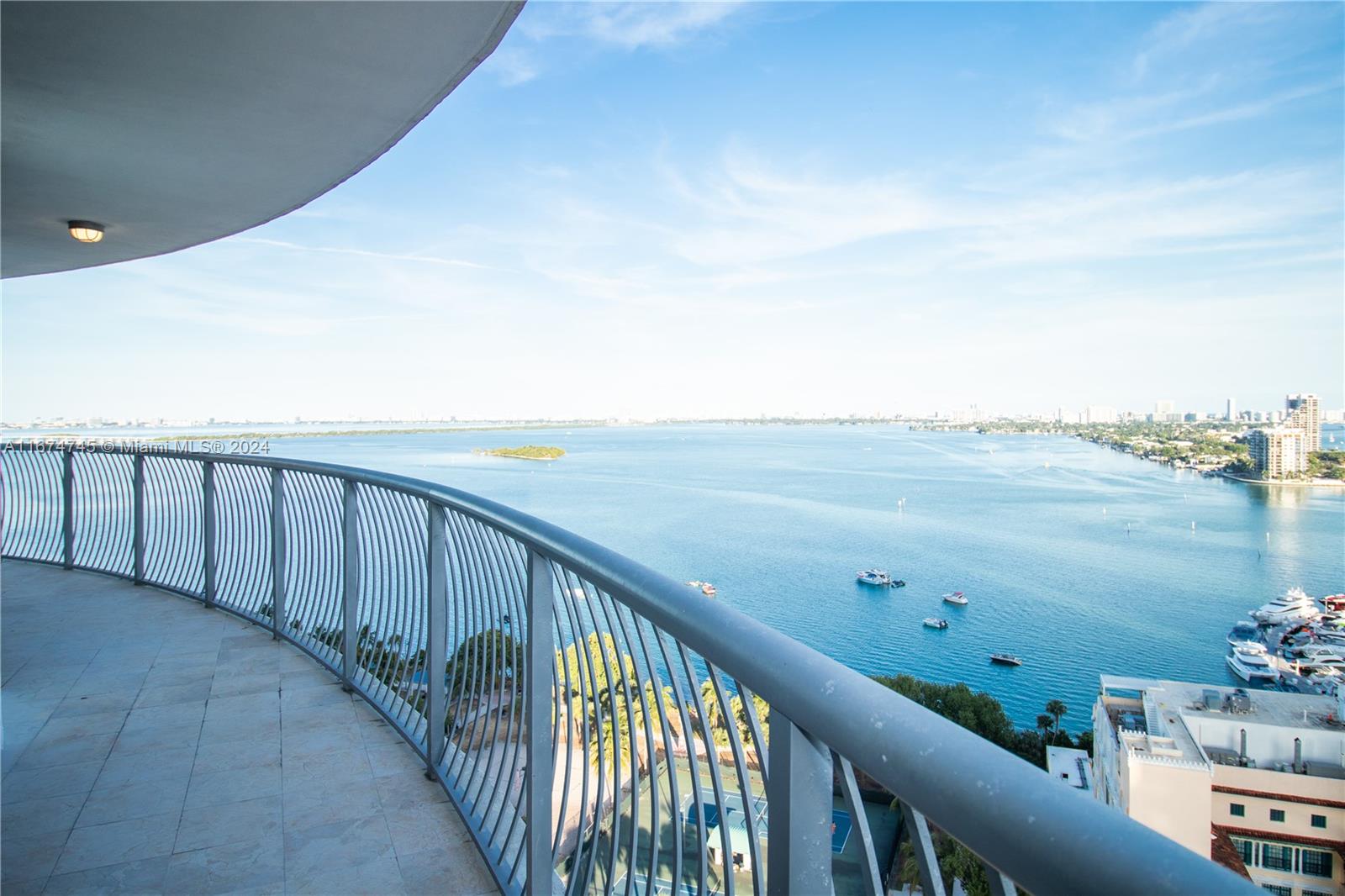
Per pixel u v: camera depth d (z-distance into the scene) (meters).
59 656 3.98
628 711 1.28
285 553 4.29
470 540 2.35
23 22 2.70
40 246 5.57
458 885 2.09
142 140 3.74
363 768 2.74
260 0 2.58
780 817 0.73
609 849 1.39
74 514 6.09
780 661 0.73
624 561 1.21
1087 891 0.37
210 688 3.52
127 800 2.53
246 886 2.08
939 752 0.51
